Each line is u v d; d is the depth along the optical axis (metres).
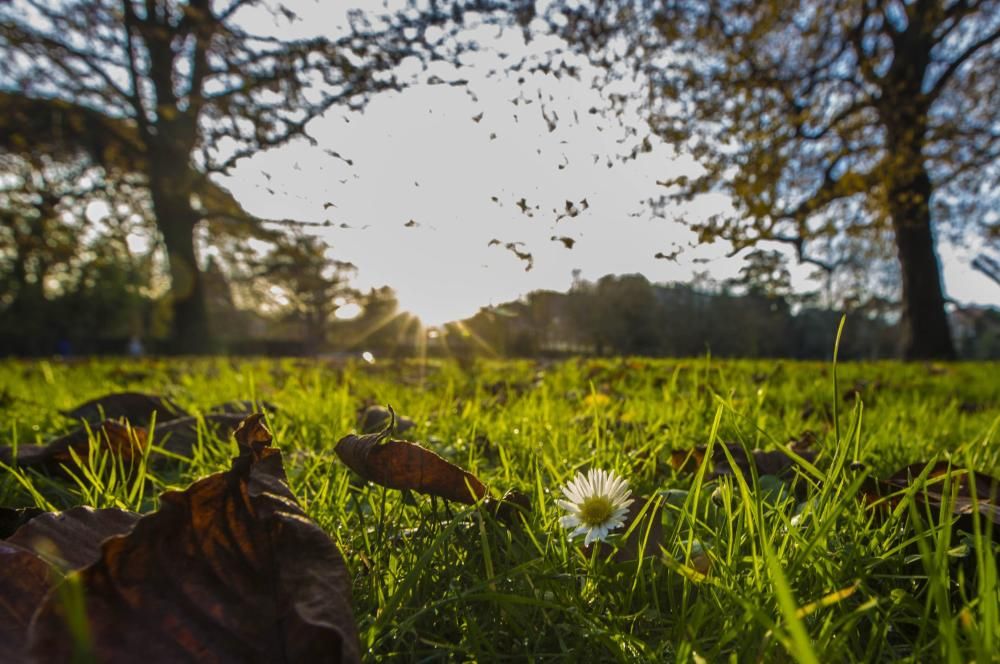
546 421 2.87
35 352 42.62
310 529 0.92
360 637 0.98
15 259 38.72
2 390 4.56
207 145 7.82
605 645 0.99
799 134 12.52
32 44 17.56
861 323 47.00
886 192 14.26
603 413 3.06
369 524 1.54
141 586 0.82
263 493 0.99
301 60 6.45
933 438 2.80
